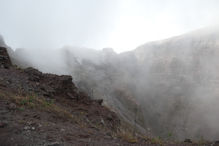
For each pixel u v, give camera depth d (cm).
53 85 1218
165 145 605
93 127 703
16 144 374
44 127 511
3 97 682
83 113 976
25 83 1041
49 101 923
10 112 570
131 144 537
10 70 1202
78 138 487
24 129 455
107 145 475
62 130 526
